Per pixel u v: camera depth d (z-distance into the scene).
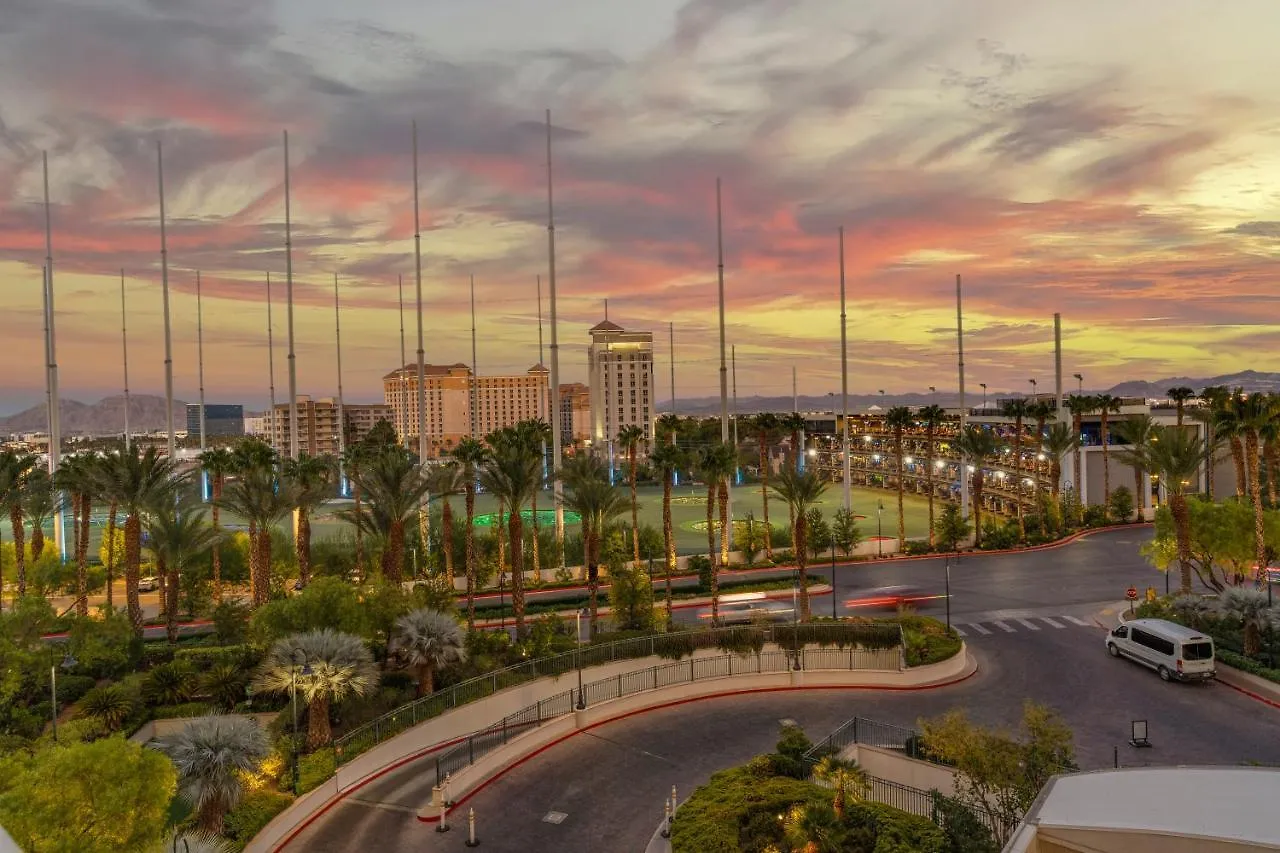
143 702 35.00
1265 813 13.00
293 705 28.97
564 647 42.53
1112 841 12.66
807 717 36.03
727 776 26.73
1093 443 102.56
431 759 31.94
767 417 81.88
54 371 76.81
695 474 54.03
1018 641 46.41
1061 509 85.62
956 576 64.56
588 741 33.94
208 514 117.88
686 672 41.16
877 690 39.56
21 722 33.28
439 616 36.78
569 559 69.88
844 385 78.38
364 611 38.12
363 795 28.75
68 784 19.33
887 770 29.31
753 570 67.88
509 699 36.44
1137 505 89.62
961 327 89.00
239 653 41.94
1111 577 62.97
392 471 48.81
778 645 42.44
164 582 55.06
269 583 53.47
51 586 62.00
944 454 130.25
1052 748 23.20
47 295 76.56
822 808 20.27
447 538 60.88
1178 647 38.59
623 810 27.55
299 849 25.12
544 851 24.83
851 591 60.12
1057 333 100.00
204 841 21.77
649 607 47.84
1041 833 13.23
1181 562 49.34
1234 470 95.06
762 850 21.14
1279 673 36.22
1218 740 31.45
